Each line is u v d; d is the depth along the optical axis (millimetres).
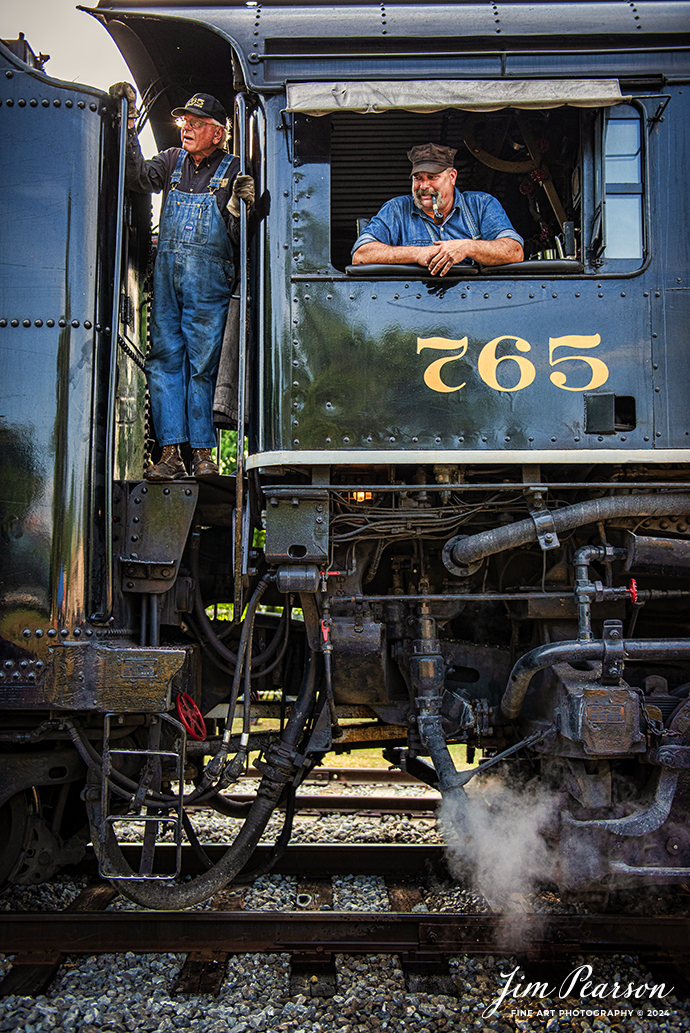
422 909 3270
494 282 2859
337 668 3068
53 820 3105
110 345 2852
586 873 2801
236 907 3266
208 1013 2488
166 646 3002
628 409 2879
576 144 3361
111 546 2822
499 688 3377
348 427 2801
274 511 2816
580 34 2896
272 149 2902
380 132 3732
